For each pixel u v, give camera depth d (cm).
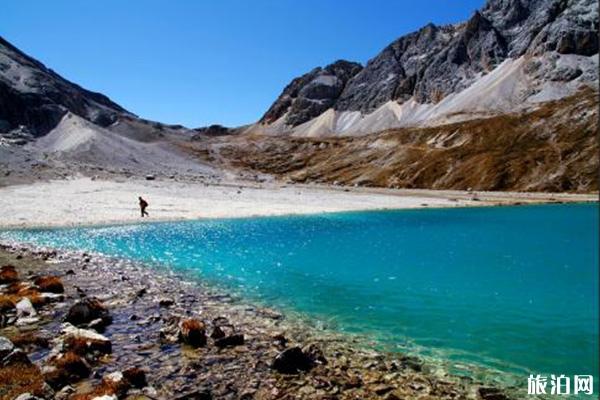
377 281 2608
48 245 3528
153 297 2061
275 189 11788
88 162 12525
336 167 19425
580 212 7356
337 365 1348
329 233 4709
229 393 1134
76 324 1608
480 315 1959
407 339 1648
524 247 3916
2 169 8888
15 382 1087
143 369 1253
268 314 1891
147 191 8675
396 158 18325
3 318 1594
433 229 5178
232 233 4566
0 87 16975
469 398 1170
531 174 13412
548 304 2167
